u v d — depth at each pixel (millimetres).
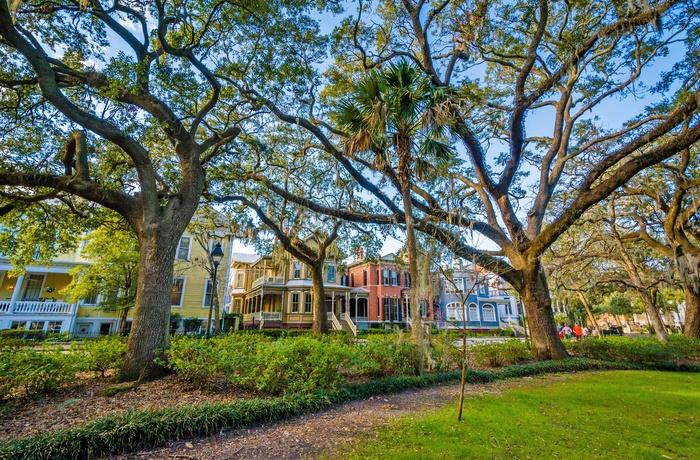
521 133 10742
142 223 6625
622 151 8680
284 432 3957
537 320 10391
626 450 3541
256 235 14438
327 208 11555
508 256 11172
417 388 6430
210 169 10969
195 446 3510
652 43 9914
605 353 10688
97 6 7098
